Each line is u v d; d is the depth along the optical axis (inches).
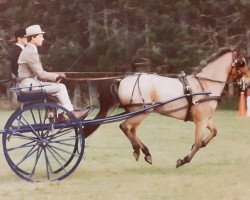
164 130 967.6
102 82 571.2
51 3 1891.0
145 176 540.1
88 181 518.9
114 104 569.6
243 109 1261.1
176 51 1633.9
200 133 567.5
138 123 565.9
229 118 1200.2
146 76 567.2
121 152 709.9
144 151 571.8
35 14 1926.7
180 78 572.1
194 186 488.7
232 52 585.3
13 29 1941.4
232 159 644.1
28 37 545.0
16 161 653.3
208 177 531.8
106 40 1731.1
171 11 1802.4
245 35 1685.5
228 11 1774.1
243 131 932.6
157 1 1736.0
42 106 523.8
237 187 483.8
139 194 458.6
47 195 460.8
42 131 525.7
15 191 479.8
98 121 545.6
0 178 545.0
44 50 1934.1
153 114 1332.4
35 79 541.6
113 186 492.7
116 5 1899.6
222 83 579.2
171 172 562.3
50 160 661.3
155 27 1641.2
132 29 1919.3
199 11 1727.4
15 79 543.5
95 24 1774.1
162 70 1681.8
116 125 1068.5
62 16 1887.3
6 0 2007.9
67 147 762.2
